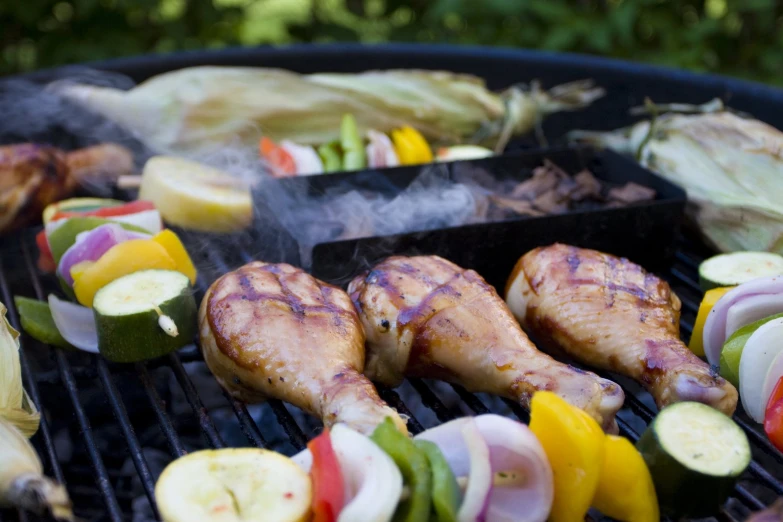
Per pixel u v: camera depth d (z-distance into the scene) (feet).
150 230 2.01
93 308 1.69
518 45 3.89
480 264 2.00
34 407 1.60
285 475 1.36
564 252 1.83
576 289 1.73
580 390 1.50
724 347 1.64
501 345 1.61
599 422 1.50
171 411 2.13
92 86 2.68
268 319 1.60
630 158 2.42
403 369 1.68
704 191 2.22
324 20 4.33
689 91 2.66
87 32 3.86
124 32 3.89
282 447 1.99
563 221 2.01
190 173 2.35
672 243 2.10
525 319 1.81
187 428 2.10
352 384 1.50
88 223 1.93
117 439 2.08
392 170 2.27
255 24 4.58
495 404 2.10
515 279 1.85
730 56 4.07
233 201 2.26
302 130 2.63
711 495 1.41
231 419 2.09
